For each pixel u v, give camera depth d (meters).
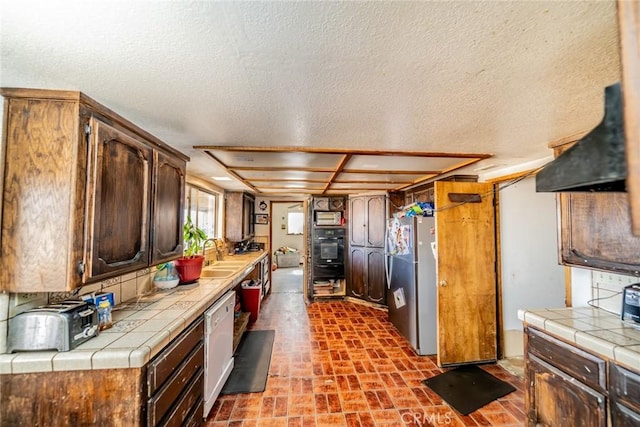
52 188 1.15
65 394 1.13
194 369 1.70
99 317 1.38
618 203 1.50
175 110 1.45
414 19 0.79
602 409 1.26
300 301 4.97
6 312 1.15
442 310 2.69
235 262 3.85
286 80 1.14
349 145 2.08
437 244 2.72
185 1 0.72
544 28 0.82
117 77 1.12
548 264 3.32
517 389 2.32
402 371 2.59
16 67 1.04
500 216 3.06
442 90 1.22
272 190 4.64
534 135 1.83
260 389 2.29
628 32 0.40
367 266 4.72
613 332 1.41
